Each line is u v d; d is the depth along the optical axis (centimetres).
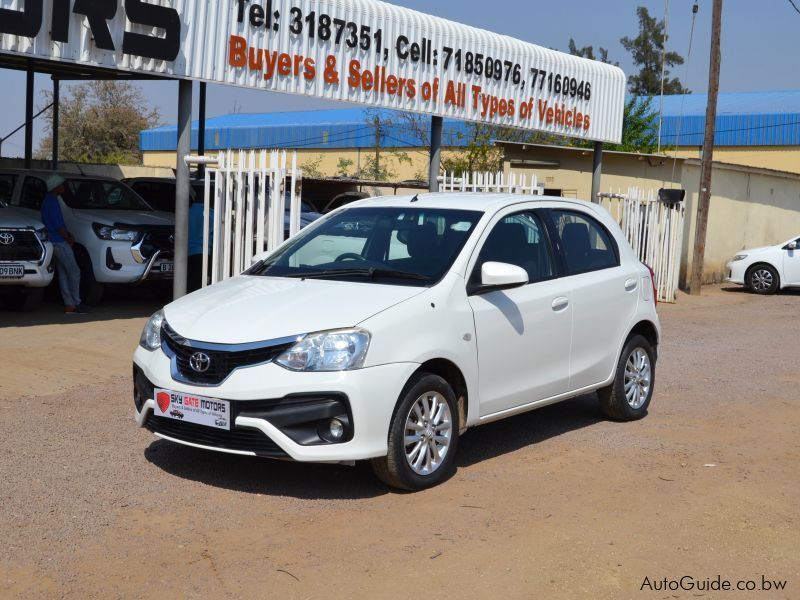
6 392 817
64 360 958
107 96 5841
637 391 811
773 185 2672
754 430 796
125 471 612
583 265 749
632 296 790
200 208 1348
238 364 548
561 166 2373
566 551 501
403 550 493
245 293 622
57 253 1228
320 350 544
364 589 445
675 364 1130
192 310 604
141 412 596
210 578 452
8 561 463
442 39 1494
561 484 619
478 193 743
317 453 541
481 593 445
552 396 704
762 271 2189
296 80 1266
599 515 560
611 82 1920
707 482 636
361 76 1362
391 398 559
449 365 607
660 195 1883
